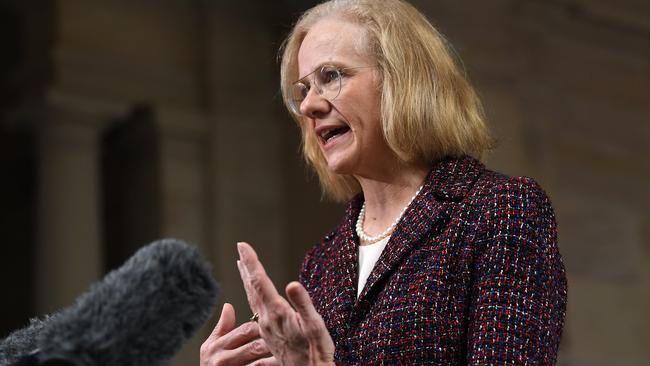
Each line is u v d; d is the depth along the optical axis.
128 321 1.88
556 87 21.62
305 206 19.86
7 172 20.42
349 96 3.91
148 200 19.19
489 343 3.23
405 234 3.65
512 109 20.11
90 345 1.86
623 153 22.72
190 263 1.94
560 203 21.20
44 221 17.97
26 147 20.17
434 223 3.62
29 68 18.45
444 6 19.39
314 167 4.50
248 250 3.04
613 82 22.89
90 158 18.39
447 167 3.83
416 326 3.42
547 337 3.28
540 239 3.45
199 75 19.86
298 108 4.15
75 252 17.89
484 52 19.83
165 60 19.50
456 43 19.39
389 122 3.80
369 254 3.90
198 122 19.56
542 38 21.59
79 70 18.38
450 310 3.43
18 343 2.23
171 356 1.96
